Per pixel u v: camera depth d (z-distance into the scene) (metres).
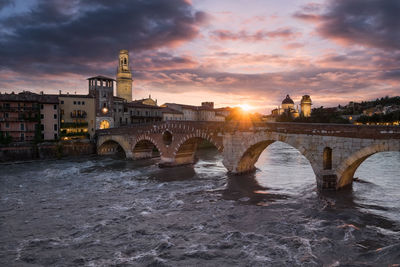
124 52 141.38
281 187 40.81
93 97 89.94
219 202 34.53
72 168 61.81
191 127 56.41
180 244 23.23
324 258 20.50
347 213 28.84
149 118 111.75
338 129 34.78
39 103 80.06
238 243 23.14
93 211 32.12
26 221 29.34
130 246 23.16
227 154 49.88
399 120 144.62
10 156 70.56
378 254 20.70
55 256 21.83
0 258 21.67
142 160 73.69
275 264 19.86
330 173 35.84
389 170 48.81
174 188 42.44
